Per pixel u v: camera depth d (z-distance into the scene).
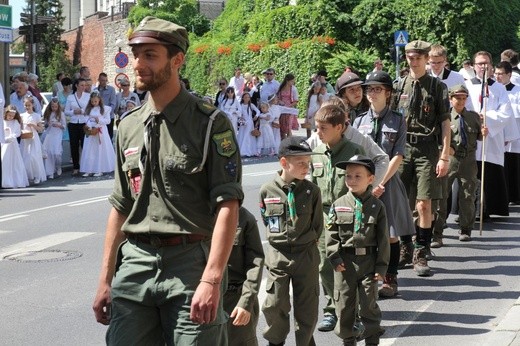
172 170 3.81
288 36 41.00
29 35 37.22
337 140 6.70
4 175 17.14
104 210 13.63
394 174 7.75
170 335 3.79
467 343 6.48
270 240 5.90
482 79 11.11
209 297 3.66
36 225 12.24
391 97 7.93
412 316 7.24
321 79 23.64
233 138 3.85
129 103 20.70
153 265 3.82
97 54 59.75
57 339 6.73
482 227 11.39
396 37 27.27
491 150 11.73
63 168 20.78
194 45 48.94
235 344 5.16
